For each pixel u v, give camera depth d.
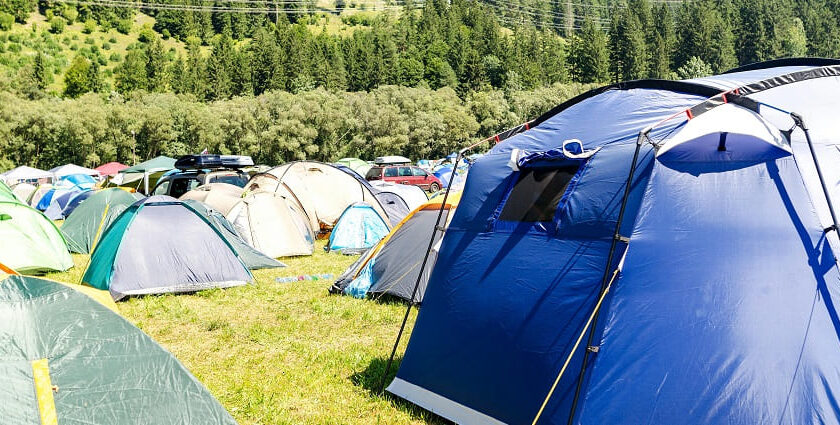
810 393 3.66
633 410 3.71
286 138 60.09
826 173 4.23
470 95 80.31
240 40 169.25
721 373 3.70
